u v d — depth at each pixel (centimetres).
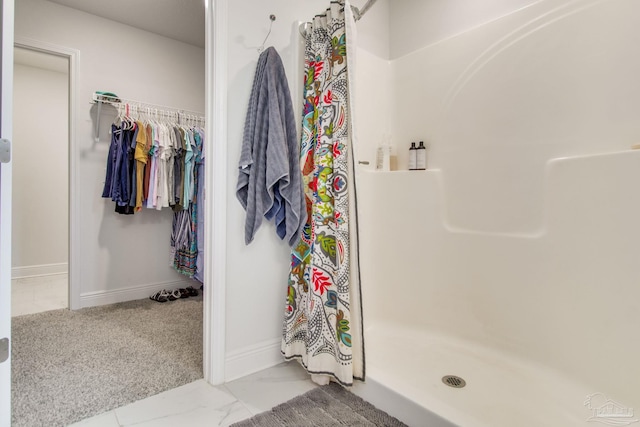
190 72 299
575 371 125
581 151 137
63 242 368
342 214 140
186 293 278
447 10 194
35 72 349
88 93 246
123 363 162
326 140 147
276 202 151
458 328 167
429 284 179
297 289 160
